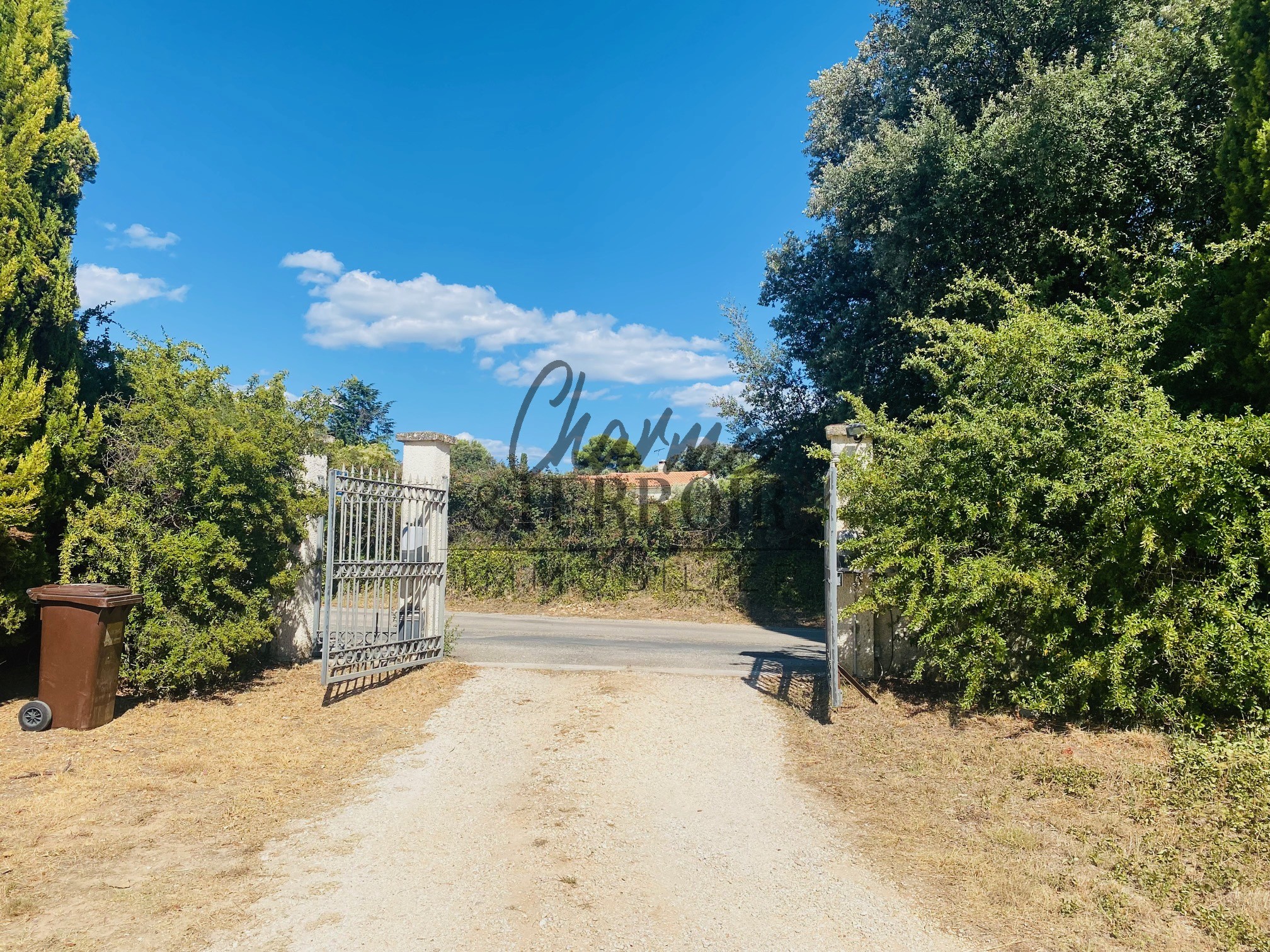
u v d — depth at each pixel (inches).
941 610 273.7
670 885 159.8
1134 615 233.1
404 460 379.9
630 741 261.1
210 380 307.4
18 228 281.0
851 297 645.9
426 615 369.7
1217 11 349.4
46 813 190.2
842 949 134.3
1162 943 133.9
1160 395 245.1
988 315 428.5
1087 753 219.9
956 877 161.2
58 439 283.1
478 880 160.6
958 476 278.4
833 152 677.9
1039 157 395.2
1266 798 176.4
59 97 314.5
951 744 243.4
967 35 472.1
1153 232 383.6
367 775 226.8
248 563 310.7
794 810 202.5
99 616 259.9
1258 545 222.5
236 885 155.6
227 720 276.4
